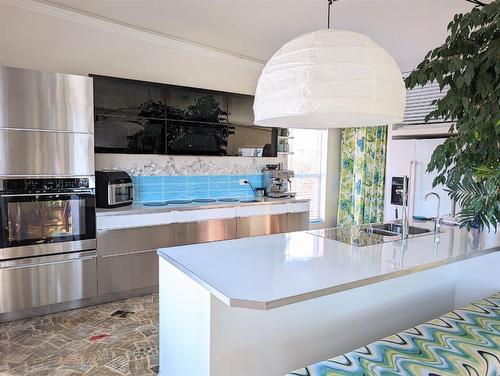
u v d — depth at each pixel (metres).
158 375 2.21
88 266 3.17
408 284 2.38
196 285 1.69
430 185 4.27
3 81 2.70
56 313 3.08
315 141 5.69
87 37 3.54
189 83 4.22
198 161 4.43
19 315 2.96
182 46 4.09
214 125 4.18
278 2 3.05
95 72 3.61
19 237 2.84
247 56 4.58
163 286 2.04
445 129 4.13
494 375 1.58
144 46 3.87
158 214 3.52
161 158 4.15
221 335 1.63
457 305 2.70
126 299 3.42
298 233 2.64
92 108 3.13
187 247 2.18
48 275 2.99
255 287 1.52
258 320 1.75
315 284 1.57
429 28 3.47
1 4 3.12
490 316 2.00
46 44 3.34
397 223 3.10
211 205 3.90
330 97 1.46
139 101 3.64
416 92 4.51
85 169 3.12
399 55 4.26
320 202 5.79
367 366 1.51
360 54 1.47
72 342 2.60
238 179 4.79
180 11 3.30
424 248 2.23
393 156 4.73
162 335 2.07
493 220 2.05
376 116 1.76
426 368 1.51
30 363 2.33
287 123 2.01
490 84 1.73
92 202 3.16
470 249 2.21
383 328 2.27
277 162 5.18
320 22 3.44
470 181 2.06
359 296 2.13
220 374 1.64
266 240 2.40
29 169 2.85
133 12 3.35
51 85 2.91
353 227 2.93
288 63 1.54
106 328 2.82
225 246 2.22
